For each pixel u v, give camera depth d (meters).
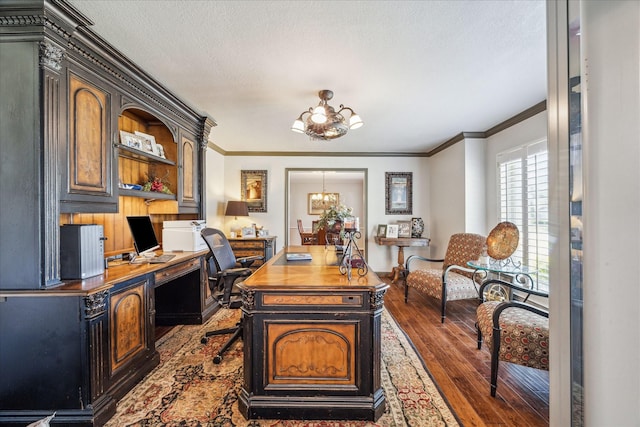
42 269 1.58
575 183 0.58
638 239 0.52
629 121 0.52
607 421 0.54
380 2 1.58
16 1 1.50
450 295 3.09
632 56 0.52
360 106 3.12
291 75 2.41
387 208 5.41
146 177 2.97
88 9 1.63
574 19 0.58
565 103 0.60
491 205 4.00
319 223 3.13
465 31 1.83
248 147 5.05
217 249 2.49
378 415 1.63
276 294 1.65
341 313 1.64
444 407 1.73
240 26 1.78
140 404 1.76
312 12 1.66
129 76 2.23
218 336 2.73
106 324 1.70
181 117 3.03
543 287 3.08
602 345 0.55
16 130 1.58
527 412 1.69
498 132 3.83
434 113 3.34
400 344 2.54
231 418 1.64
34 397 1.57
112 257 2.44
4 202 1.58
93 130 1.95
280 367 1.66
